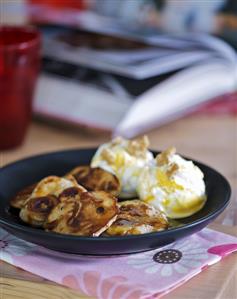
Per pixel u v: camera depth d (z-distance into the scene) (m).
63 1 1.26
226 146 0.97
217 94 1.07
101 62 1.02
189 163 0.72
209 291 0.63
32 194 0.70
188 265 0.65
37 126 1.05
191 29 1.17
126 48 1.07
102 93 0.99
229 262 0.68
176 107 1.01
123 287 0.62
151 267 0.65
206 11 1.16
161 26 1.18
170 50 1.06
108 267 0.66
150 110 0.97
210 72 1.03
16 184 0.76
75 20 1.15
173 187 0.70
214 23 1.16
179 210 0.70
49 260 0.67
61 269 0.65
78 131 1.03
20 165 0.77
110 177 0.74
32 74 0.94
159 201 0.70
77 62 1.06
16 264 0.67
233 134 1.02
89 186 0.73
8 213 0.71
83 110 0.99
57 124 1.05
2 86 0.92
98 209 0.65
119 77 1.01
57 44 1.09
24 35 0.96
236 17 1.15
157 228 0.66
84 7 1.28
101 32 1.09
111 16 1.25
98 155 0.77
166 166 0.71
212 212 0.66
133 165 0.74
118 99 0.97
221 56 1.06
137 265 0.66
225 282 0.65
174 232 0.63
